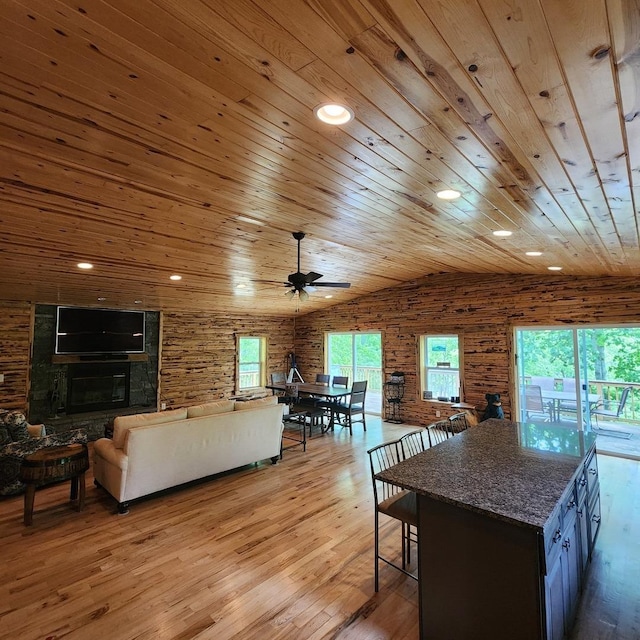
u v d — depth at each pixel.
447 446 2.71
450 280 7.22
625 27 0.96
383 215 3.36
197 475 4.21
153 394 7.75
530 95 1.34
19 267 4.53
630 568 2.77
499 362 6.56
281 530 3.30
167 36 1.26
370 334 9.09
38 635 2.10
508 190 2.38
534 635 1.62
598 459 5.30
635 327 5.41
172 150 2.22
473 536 1.81
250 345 9.65
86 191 2.88
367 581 2.59
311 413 6.47
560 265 5.02
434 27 1.06
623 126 1.48
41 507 3.77
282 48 1.26
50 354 6.44
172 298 7.03
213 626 2.18
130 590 2.49
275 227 3.89
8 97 1.72
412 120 1.66
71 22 1.23
